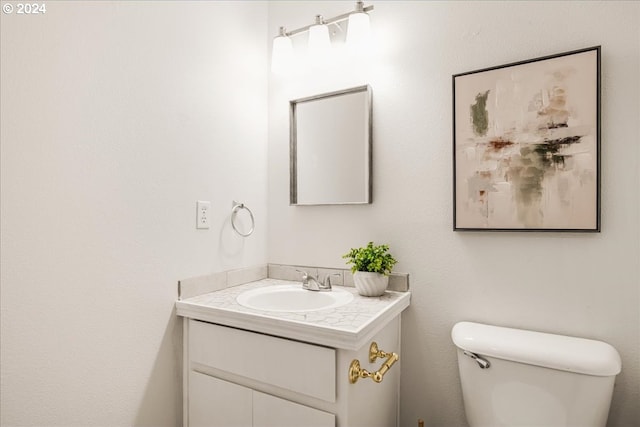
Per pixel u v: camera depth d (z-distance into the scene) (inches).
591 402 38.6
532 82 47.1
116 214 43.8
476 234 51.1
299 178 66.0
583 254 44.8
